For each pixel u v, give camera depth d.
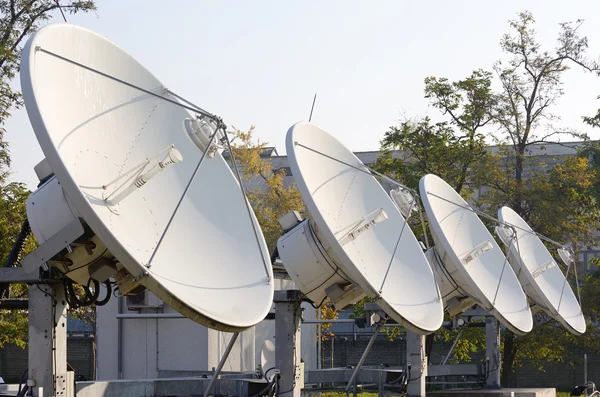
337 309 17.25
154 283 11.12
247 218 14.88
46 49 11.60
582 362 38.03
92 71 12.54
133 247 12.36
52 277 12.77
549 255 29.17
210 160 14.91
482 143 36.06
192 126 14.34
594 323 36.78
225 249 14.02
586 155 40.16
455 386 29.53
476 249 21.80
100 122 12.95
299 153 16.67
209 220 14.22
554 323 34.91
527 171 39.50
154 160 13.72
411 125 35.91
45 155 10.18
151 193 13.57
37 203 12.62
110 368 27.31
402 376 21.17
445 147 35.06
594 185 38.41
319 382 21.94
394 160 35.44
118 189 12.68
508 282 24.70
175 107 14.42
